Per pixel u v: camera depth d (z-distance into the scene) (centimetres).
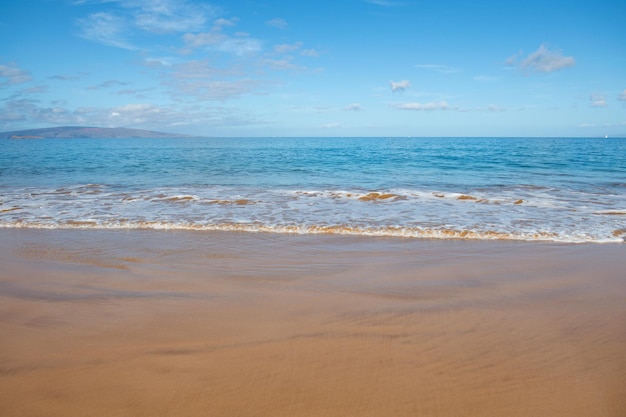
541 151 3803
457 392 257
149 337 330
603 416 235
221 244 660
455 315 378
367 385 263
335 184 1495
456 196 1138
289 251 625
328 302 413
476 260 579
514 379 271
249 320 365
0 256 587
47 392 255
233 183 1524
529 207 975
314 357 297
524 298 427
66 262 560
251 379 269
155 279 491
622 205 998
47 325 354
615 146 5250
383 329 346
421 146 5562
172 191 1261
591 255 602
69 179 1642
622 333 340
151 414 235
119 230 748
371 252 621
